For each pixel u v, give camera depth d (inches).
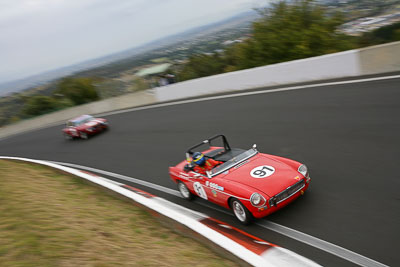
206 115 608.4
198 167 298.5
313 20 831.1
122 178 422.0
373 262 174.2
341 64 555.5
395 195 229.3
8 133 1304.1
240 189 235.1
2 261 196.7
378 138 323.9
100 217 271.0
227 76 742.5
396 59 490.9
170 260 195.0
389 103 396.2
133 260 196.1
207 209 286.2
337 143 341.4
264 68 666.8
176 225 238.7
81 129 724.7
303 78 613.0
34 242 216.1
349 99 451.8
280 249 202.8
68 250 206.8
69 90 1392.7
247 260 170.7
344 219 217.9
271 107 528.1
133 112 890.1
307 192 265.4
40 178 409.1
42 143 836.0
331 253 189.2
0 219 260.7
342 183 264.1
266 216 247.9
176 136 541.3
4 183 375.9
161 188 357.7
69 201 313.1
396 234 190.9
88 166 524.4
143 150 521.0
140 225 255.1
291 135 401.1
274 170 250.7
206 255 197.9
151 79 1027.9
